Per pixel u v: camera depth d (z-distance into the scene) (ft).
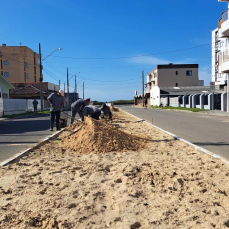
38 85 159.84
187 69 209.46
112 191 11.89
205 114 73.67
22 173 14.74
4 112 81.25
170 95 162.61
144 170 15.21
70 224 8.95
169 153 20.17
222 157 18.89
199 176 14.14
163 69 209.67
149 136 29.14
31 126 43.88
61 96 34.78
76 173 14.70
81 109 35.81
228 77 77.05
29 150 20.75
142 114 76.33
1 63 215.31
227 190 12.00
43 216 9.46
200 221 9.08
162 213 9.64
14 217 9.48
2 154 20.47
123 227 8.72
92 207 10.21
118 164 16.63
